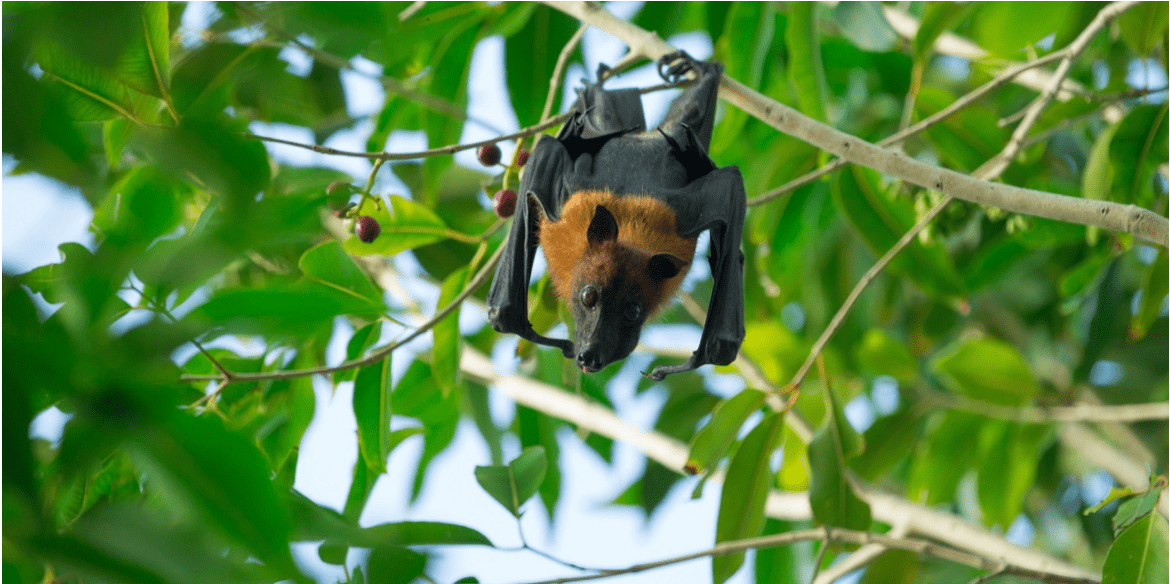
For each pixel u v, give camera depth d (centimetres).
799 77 1248
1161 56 1374
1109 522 1730
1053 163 1712
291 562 461
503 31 1252
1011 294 1877
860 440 1099
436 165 1303
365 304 884
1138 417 1376
